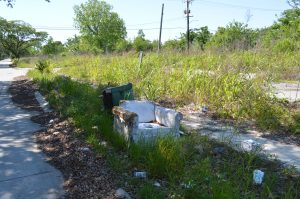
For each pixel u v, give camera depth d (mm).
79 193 4734
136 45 59312
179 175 4871
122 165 5363
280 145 6363
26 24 87250
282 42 17828
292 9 37312
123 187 4781
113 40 79875
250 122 7898
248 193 4414
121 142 6137
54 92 11961
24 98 12789
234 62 11047
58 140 7020
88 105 9242
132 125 5906
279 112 7844
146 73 13242
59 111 9383
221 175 4781
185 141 5973
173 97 10273
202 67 12070
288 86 11961
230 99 8773
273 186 4594
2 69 37594
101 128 7070
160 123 6711
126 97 8477
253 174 4758
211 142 6230
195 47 17391
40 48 91375
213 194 4191
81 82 14648
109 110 8250
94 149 6203
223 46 15117
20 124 8602
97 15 79000
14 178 5293
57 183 5105
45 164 5836
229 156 5637
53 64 28297
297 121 7418
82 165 5609
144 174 5035
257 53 14070
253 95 8445
